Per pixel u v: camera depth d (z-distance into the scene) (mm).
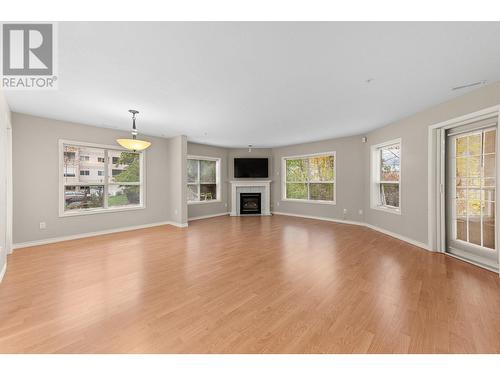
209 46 1976
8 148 3582
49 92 2951
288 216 7340
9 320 1830
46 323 1793
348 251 3676
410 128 4082
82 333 1678
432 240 3631
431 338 1616
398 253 3561
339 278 2643
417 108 3660
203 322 1818
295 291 2334
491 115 2824
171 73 2455
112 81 2645
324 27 1731
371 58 2184
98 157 4977
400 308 2010
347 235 4766
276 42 1923
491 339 1602
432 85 2803
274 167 7852
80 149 4715
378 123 4605
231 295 2256
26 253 3580
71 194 4637
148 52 2059
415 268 2938
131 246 3986
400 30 1770
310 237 4613
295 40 1895
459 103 3164
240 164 7715
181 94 3045
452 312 1941
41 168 4121
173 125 4727
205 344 1572
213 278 2658
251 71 2426
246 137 6047
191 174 7070
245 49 2023
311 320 1841
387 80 2658
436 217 3615
